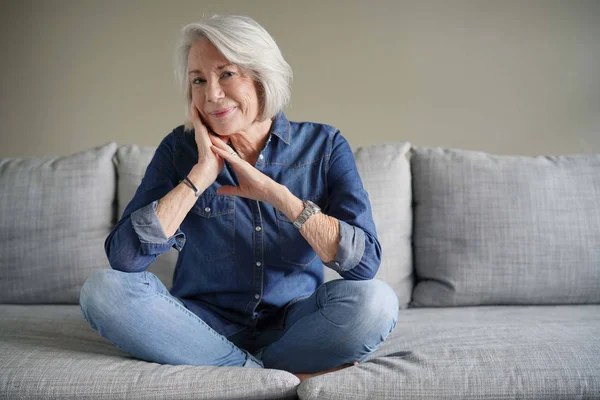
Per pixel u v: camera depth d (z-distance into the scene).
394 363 1.40
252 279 1.62
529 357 1.40
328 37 2.93
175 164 1.67
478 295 2.06
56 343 1.55
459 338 1.56
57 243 2.13
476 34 2.89
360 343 1.44
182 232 1.53
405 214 2.17
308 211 1.48
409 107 2.92
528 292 2.05
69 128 3.03
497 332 1.60
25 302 2.13
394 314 1.46
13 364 1.39
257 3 2.94
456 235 2.09
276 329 1.66
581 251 2.06
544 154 2.88
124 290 1.39
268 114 1.62
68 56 3.02
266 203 1.61
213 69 1.53
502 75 2.89
